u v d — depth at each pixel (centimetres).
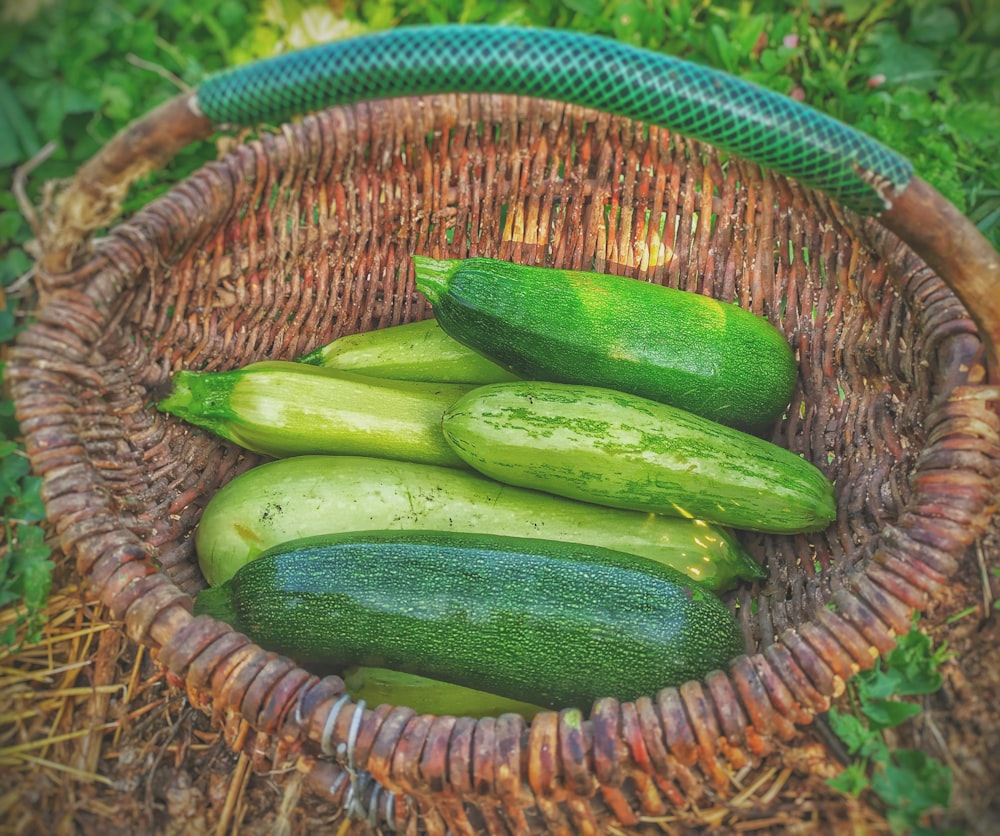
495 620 40
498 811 36
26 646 48
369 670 42
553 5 69
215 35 66
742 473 44
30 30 59
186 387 47
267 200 49
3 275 56
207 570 46
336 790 36
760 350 47
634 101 35
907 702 39
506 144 51
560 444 44
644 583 41
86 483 39
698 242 51
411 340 52
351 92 36
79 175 38
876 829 38
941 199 35
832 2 66
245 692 35
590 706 40
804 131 35
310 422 47
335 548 42
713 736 33
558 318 46
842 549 44
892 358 46
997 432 37
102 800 43
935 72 64
